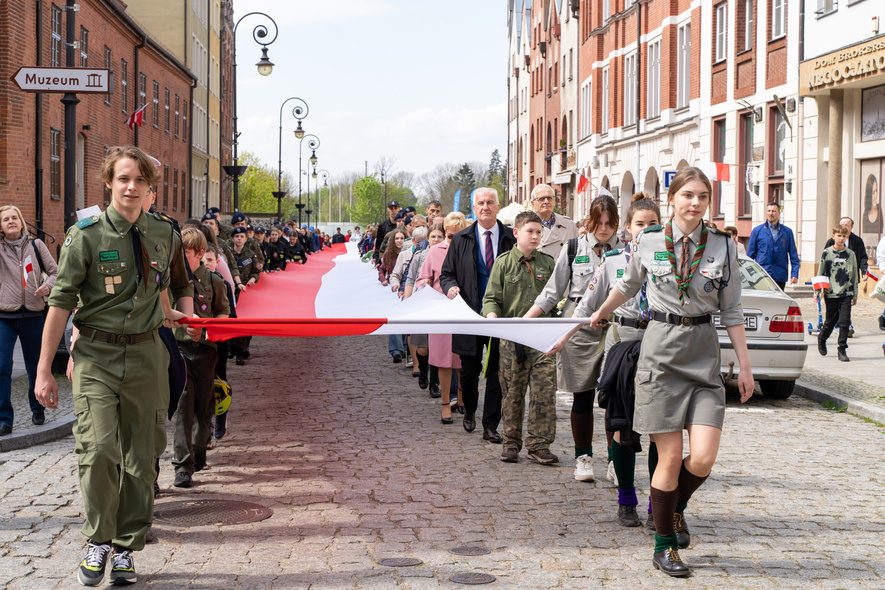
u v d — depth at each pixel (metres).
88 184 29.58
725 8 30.33
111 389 5.25
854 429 9.92
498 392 9.12
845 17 22.64
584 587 5.16
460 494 7.16
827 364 14.41
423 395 12.07
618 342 6.64
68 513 6.53
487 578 5.29
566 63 56.09
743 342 5.42
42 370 5.21
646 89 38.25
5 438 8.55
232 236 15.03
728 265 5.36
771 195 27.55
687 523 6.40
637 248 5.55
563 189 57.19
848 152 23.81
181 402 7.41
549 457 8.12
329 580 5.26
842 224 14.84
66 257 5.19
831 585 5.21
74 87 12.26
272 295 13.02
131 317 5.30
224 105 70.75
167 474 7.82
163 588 5.13
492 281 8.47
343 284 14.15
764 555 5.72
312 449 8.79
